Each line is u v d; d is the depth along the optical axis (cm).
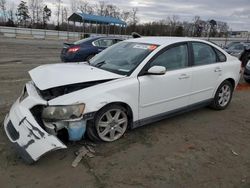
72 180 317
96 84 385
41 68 438
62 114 349
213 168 354
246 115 563
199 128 480
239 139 445
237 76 593
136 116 422
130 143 409
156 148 398
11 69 992
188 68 488
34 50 1869
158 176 330
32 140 327
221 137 448
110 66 446
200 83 509
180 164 359
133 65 429
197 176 334
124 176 328
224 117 543
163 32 5875
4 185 304
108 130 402
